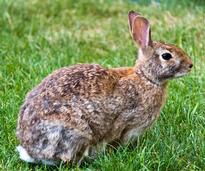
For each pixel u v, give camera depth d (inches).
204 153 476.4
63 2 786.2
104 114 468.1
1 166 466.6
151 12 753.6
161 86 484.1
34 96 468.8
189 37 673.0
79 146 466.6
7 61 623.2
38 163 472.7
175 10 753.0
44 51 652.7
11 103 538.0
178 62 477.4
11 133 504.7
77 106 461.7
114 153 477.7
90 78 469.7
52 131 458.6
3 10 755.4
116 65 611.2
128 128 478.9
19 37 699.4
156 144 484.7
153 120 486.9
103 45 682.2
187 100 542.6
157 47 479.5
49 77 476.4
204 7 756.6
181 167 468.8
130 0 810.2
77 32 724.7
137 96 475.2
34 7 776.3
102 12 775.7
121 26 732.7
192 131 498.0
